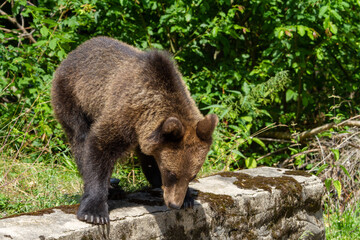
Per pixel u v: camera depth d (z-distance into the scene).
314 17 10.65
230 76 11.66
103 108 6.64
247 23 13.01
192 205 6.23
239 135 11.22
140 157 7.19
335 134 10.99
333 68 13.32
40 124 9.51
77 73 7.29
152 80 6.08
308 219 7.86
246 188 7.13
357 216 9.50
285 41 10.95
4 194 7.97
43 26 9.72
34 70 10.20
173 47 12.09
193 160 5.73
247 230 6.84
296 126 13.13
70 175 9.25
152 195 6.57
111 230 5.46
